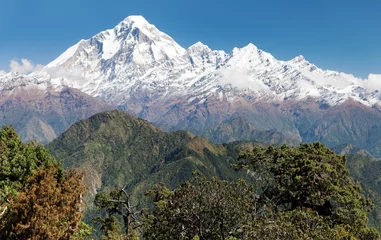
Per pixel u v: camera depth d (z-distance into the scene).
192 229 31.09
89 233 30.20
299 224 25.16
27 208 22.27
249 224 25.95
